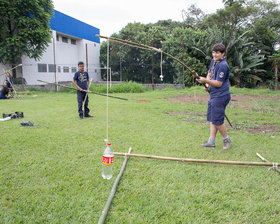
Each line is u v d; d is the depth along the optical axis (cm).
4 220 186
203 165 296
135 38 2762
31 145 363
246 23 2161
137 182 250
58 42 2688
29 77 2139
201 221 189
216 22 2155
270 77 2045
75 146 362
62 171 272
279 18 2148
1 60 1680
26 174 263
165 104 876
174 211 201
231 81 1833
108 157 255
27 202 212
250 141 400
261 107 795
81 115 583
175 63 1911
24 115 626
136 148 357
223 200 218
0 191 229
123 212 199
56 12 2530
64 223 184
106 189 235
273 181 254
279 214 200
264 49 2091
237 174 272
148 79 2836
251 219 193
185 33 1947
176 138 414
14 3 1625
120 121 554
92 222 186
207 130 476
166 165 295
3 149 344
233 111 720
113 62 2950
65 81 2616
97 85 1602
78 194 224
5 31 1669
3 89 1089
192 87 1647
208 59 1778
